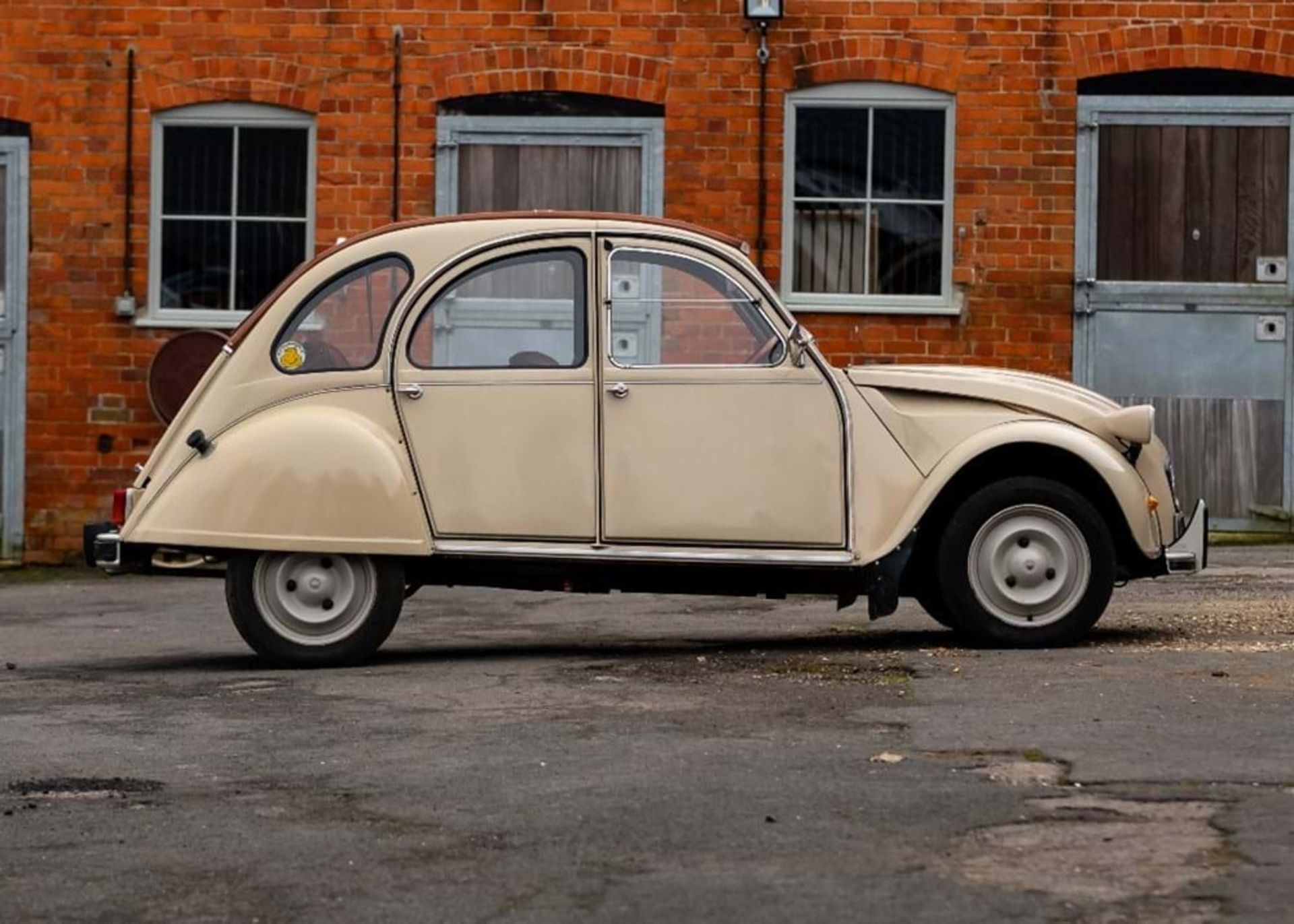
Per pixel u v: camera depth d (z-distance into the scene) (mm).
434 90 18875
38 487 19016
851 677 10242
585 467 11234
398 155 18891
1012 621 11336
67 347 19000
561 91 18844
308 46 18875
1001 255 18750
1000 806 7090
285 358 11273
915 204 18797
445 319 11281
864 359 18750
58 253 19016
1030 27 18672
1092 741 8242
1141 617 12984
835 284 18844
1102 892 5961
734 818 6977
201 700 10156
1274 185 18750
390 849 6676
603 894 6055
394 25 18875
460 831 6902
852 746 8258
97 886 6316
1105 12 18625
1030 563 11320
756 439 11250
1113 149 18766
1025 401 11445
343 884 6258
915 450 11312
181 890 6242
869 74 18688
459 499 11195
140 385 19000
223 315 19047
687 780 7637
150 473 11266
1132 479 11414
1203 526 11633
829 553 11258
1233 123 18703
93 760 8477
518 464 11219
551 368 11266
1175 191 18734
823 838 6676
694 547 11250
